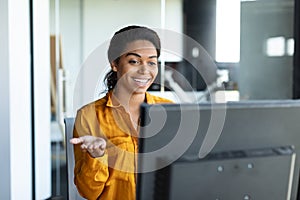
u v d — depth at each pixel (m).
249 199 0.96
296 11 4.46
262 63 4.66
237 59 4.71
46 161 3.12
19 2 2.67
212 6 4.88
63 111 3.91
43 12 3.14
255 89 4.66
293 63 4.48
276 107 0.95
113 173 1.23
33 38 2.96
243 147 0.94
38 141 3.05
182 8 4.98
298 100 0.98
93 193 1.24
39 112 3.09
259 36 4.67
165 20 4.98
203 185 0.92
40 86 3.08
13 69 2.64
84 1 4.68
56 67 4.24
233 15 4.80
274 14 4.58
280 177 0.97
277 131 0.96
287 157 0.96
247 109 0.93
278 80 4.57
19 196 2.76
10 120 2.65
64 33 4.51
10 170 2.67
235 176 0.94
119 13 4.87
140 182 0.91
